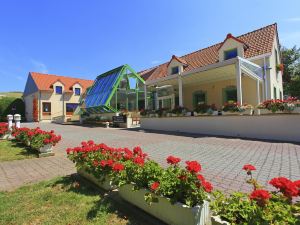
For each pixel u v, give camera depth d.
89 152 5.22
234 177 5.29
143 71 29.86
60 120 33.91
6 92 77.00
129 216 3.64
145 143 10.64
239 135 11.77
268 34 16.52
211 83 18.16
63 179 5.62
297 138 9.81
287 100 10.60
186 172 3.19
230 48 16.28
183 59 21.48
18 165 7.43
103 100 23.72
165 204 3.27
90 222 3.53
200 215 2.95
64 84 39.31
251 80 15.71
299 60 33.19
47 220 3.65
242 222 2.34
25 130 11.33
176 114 15.39
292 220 2.15
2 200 4.49
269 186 4.65
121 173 4.02
